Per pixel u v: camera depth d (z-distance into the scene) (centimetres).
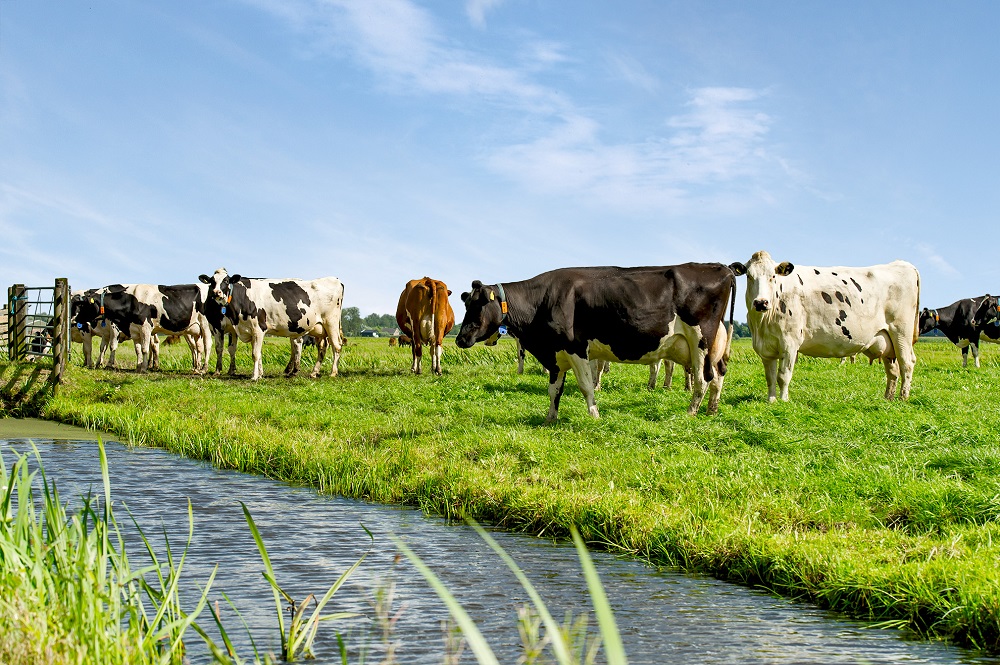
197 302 2734
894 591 606
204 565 707
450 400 1764
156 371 2845
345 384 2173
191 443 1383
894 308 1794
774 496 873
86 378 2109
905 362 1808
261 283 2564
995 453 996
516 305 1433
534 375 2303
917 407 1509
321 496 1050
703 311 1430
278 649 508
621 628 568
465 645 520
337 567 708
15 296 2245
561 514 862
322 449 1227
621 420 1355
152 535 814
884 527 784
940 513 789
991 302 3075
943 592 588
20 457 479
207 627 548
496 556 762
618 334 1427
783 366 1703
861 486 882
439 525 895
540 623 567
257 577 673
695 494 898
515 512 900
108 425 1664
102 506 941
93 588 422
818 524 797
